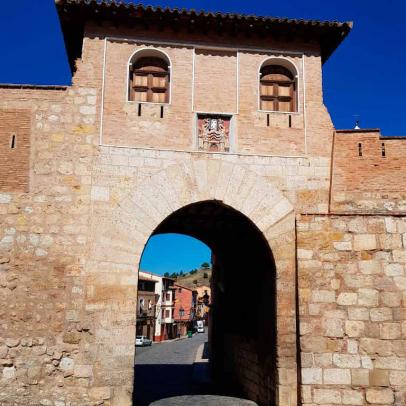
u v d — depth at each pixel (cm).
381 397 1183
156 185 1333
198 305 10738
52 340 1213
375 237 1271
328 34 1472
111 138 1347
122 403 1203
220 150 1386
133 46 1421
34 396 1184
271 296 1348
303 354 1213
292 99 1478
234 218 1509
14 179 1288
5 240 1252
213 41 1451
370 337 1216
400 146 1399
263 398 1409
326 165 1406
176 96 1402
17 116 1327
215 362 2122
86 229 1279
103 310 1242
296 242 1305
